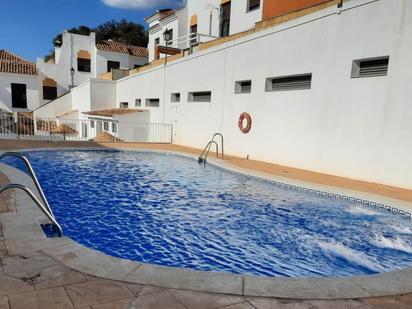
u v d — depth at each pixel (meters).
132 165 10.61
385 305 2.43
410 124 6.80
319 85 8.66
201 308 2.31
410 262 4.16
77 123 23.52
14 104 24.38
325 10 8.35
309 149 9.05
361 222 5.60
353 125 7.89
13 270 2.71
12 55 27.53
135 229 5.06
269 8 12.44
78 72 27.58
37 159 10.79
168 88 16.16
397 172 7.07
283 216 5.84
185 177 8.90
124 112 17.53
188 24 19.20
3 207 4.42
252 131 11.08
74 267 2.81
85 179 8.42
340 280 2.79
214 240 4.75
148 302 2.35
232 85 11.91
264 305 2.38
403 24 6.80
